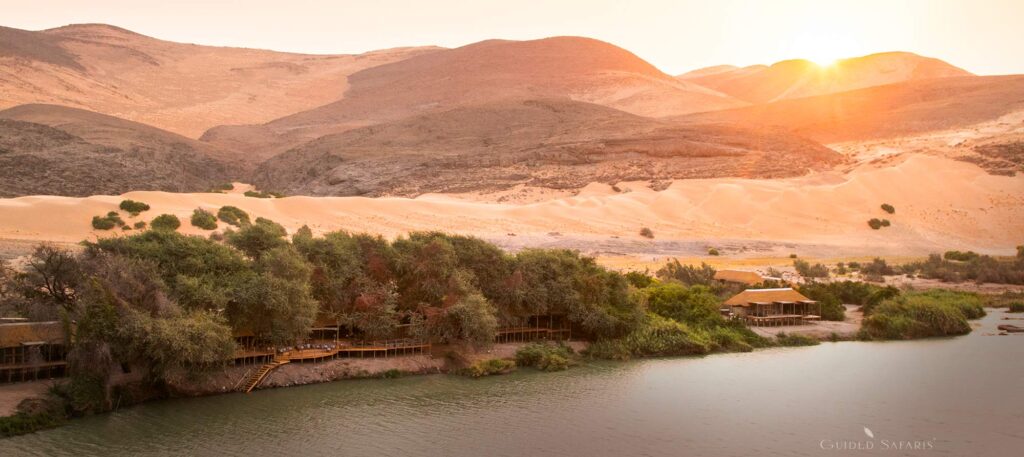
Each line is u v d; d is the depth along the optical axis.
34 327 53.38
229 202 163.88
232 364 58.00
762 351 76.12
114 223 136.00
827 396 60.34
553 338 74.44
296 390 58.41
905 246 176.88
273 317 59.69
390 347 65.31
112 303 52.25
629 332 74.38
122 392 53.28
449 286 68.44
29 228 130.00
